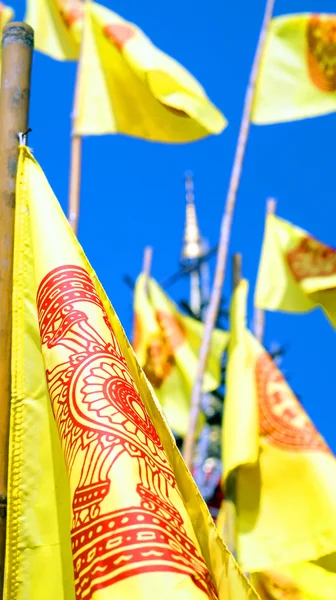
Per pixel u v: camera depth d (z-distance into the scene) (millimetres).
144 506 3627
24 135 5145
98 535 3559
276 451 9125
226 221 10031
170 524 3633
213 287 9734
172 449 4051
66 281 4527
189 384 11781
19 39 5418
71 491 3775
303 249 11281
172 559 3469
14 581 4117
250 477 9094
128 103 9133
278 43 10914
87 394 4020
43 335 4379
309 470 8883
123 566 3436
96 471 3750
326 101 10633
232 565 3572
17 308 4703
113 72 9266
